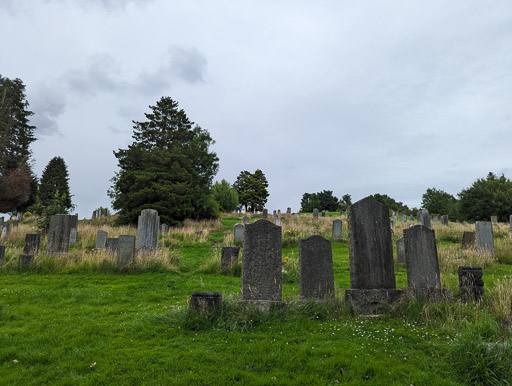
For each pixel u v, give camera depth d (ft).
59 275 36.94
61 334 18.38
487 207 140.56
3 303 24.76
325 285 25.39
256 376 13.73
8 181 127.95
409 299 22.63
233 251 41.81
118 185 103.45
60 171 216.95
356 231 24.73
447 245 60.13
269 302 21.36
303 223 101.65
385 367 14.51
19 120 162.30
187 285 33.30
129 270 39.09
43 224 66.69
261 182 267.80
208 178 148.56
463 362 14.21
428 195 257.14
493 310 21.24
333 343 17.19
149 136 120.98
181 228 90.22
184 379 13.26
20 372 13.93
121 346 16.84
